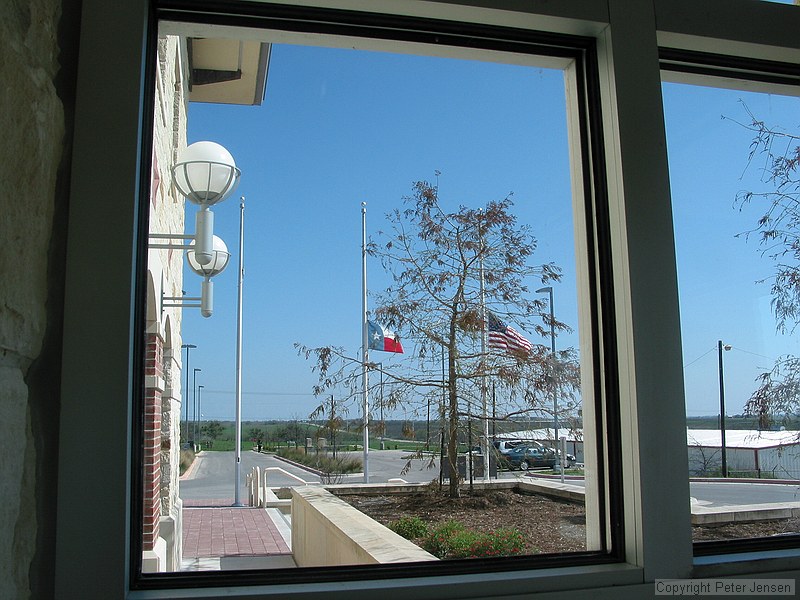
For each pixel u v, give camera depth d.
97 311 1.29
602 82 1.79
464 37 1.79
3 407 1.03
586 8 1.73
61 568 1.22
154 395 2.44
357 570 1.49
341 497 3.62
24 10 1.10
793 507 2.10
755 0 1.90
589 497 1.80
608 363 1.71
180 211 3.46
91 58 1.35
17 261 1.08
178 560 2.34
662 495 1.59
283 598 1.34
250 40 1.75
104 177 1.33
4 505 1.03
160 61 2.35
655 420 1.61
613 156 1.73
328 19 1.69
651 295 1.66
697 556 1.68
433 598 1.42
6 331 1.04
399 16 1.70
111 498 1.25
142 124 1.45
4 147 1.01
